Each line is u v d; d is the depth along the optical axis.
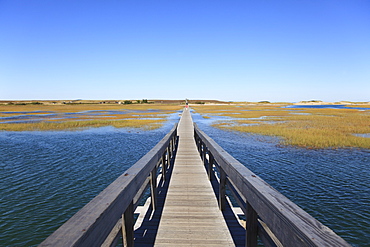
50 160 10.91
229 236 3.05
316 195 7.07
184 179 5.64
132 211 2.31
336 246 0.98
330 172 9.12
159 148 4.17
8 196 6.99
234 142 15.12
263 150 12.88
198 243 2.88
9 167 9.78
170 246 2.82
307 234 1.09
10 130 20.83
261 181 2.05
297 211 1.38
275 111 54.12
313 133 17.53
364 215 5.91
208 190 4.86
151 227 3.30
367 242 4.91
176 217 3.61
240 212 3.92
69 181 8.25
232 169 2.72
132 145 14.52
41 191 7.38
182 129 16.66
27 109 66.06
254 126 22.72
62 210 6.22
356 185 7.82
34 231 5.29
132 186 2.15
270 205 1.55
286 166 9.92
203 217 3.61
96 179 8.48
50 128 22.31
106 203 1.53
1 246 4.78
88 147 13.88
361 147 13.41
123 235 2.21
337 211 6.13
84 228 1.18
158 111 57.53
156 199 4.02
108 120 30.34
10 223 5.57
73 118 34.56
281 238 1.39
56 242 1.05
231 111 54.44
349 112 48.41
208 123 27.00
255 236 2.17
